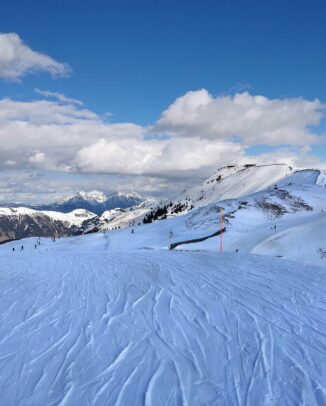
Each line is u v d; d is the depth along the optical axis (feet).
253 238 213.87
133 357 27.25
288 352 27.14
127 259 85.20
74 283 54.19
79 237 408.26
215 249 204.13
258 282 50.42
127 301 42.09
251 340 29.53
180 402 21.29
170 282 51.80
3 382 24.14
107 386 23.30
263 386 22.66
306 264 68.13
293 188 397.80
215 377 24.00
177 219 368.89
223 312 36.73
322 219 233.35
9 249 328.70
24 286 53.52
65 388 23.22
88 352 28.37
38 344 30.19
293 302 39.78
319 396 21.34
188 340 30.09
